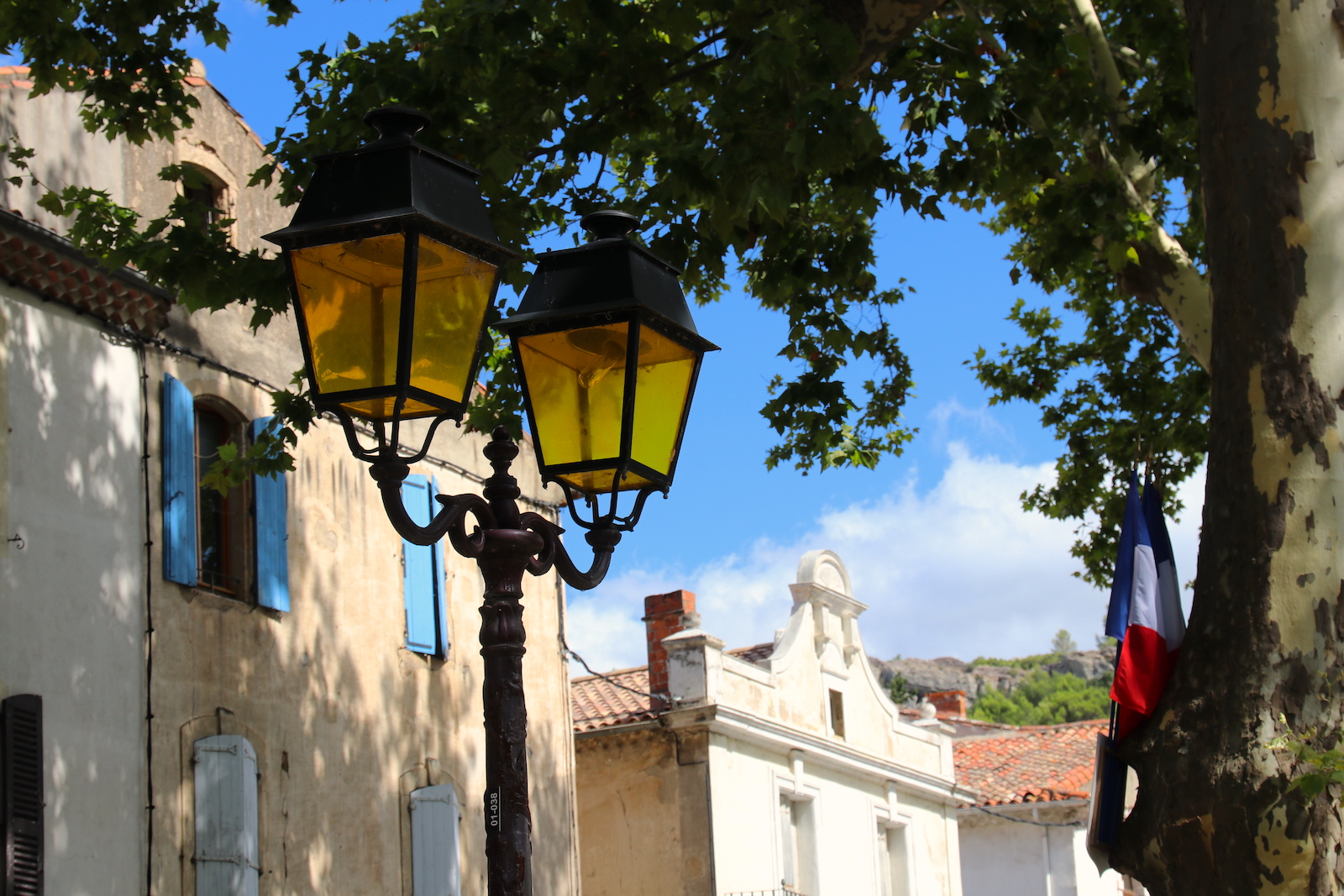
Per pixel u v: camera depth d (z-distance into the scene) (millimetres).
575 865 20297
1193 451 17641
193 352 15742
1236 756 7352
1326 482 7566
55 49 12164
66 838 13164
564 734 20641
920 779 28203
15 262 13672
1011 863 33094
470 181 5441
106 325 14695
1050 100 13094
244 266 11711
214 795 14688
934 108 12930
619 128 12406
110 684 13969
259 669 15703
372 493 17844
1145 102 13320
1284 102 7965
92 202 12211
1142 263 13180
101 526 14211
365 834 16656
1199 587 7875
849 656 26891
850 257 13758
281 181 12266
